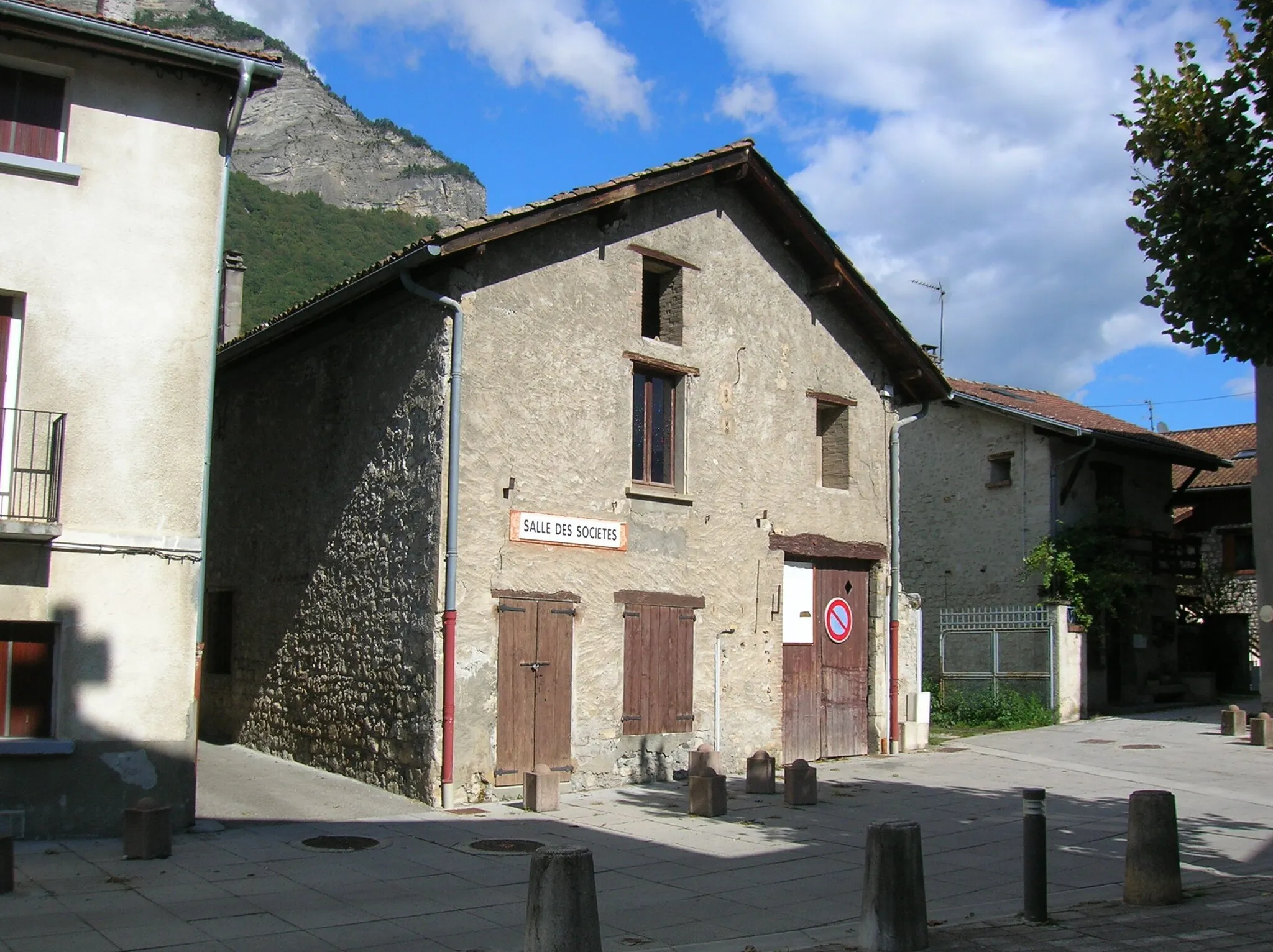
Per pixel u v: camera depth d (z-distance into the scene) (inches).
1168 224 351.6
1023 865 350.6
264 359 657.0
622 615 535.8
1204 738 732.0
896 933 273.3
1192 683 1018.1
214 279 432.8
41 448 396.8
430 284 501.0
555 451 517.3
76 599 398.3
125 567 406.9
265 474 645.3
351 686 535.2
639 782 534.3
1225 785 551.8
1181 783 558.3
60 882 328.5
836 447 667.4
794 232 628.1
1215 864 385.1
